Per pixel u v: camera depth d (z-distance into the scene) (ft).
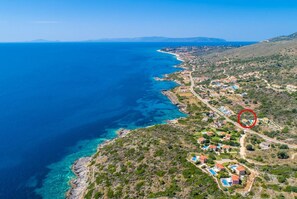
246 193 302.04
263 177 333.83
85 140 522.06
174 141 438.81
